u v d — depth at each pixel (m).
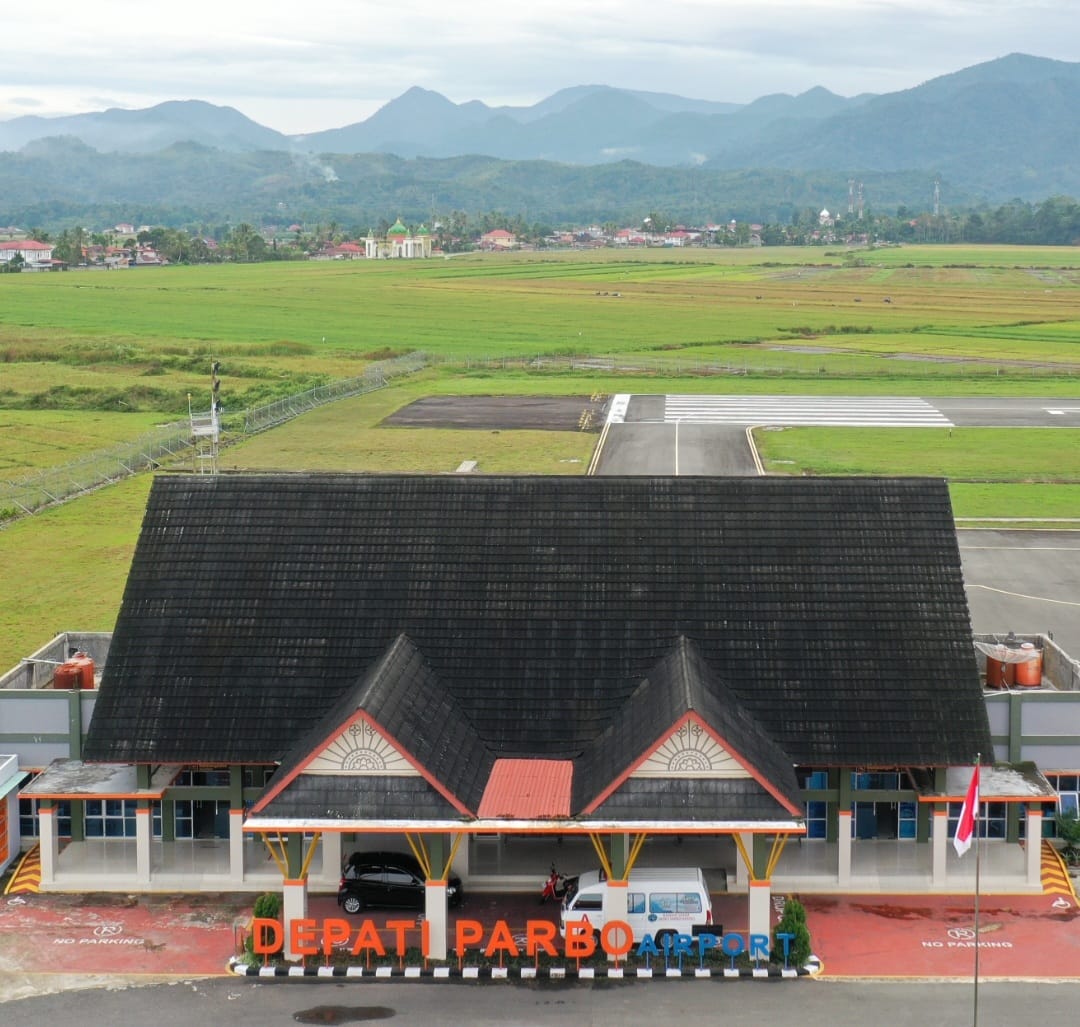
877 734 46.94
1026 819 48.12
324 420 147.25
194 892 47.84
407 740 43.12
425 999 40.84
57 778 49.12
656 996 40.97
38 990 41.34
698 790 42.59
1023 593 85.69
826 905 46.50
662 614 49.81
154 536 52.25
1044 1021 39.34
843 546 51.22
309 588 50.78
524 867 48.50
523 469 117.75
